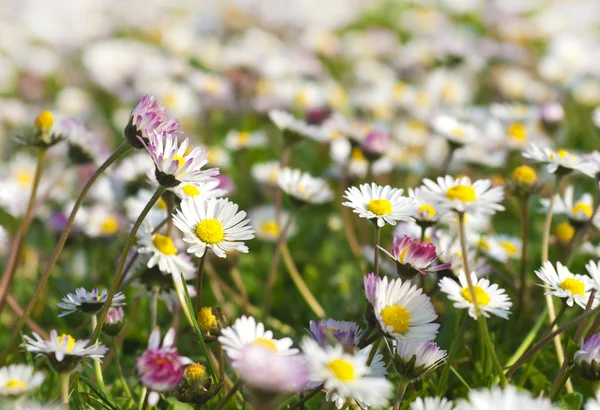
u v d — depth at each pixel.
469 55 0.98
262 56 0.94
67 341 0.40
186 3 1.54
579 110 0.93
